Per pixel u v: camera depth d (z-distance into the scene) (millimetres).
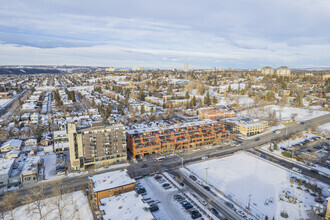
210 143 161375
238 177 112688
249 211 86375
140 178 110125
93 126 122500
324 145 157875
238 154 143125
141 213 72688
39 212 79312
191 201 92000
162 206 88312
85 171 116250
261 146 157125
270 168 123500
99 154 121062
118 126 125500
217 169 121188
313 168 123688
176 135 149375
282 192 99812
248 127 180875
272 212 85750
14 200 88938
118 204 77312
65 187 101312
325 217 78500
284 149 150625
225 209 87625
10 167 106375
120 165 123625
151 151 137125
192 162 129500
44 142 150750
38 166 117375
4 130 171750
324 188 103000
